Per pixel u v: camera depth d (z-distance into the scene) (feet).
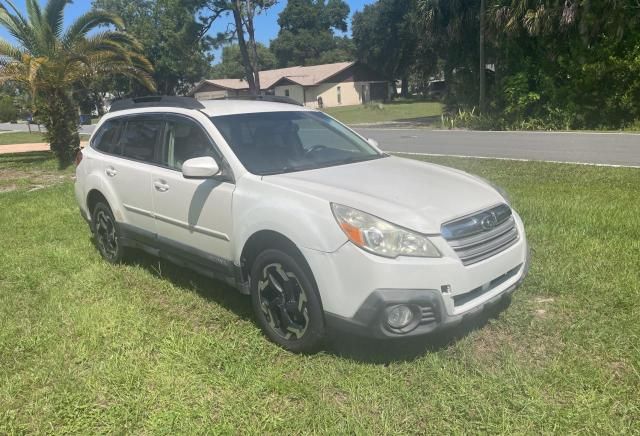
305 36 292.20
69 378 11.92
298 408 10.69
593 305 14.12
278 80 207.41
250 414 10.56
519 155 45.88
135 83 193.67
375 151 16.96
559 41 76.13
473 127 82.58
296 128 16.15
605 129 70.54
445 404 10.43
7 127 162.20
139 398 11.05
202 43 152.87
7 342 13.64
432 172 14.55
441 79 276.82
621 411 10.03
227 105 16.48
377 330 11.08
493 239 12.34
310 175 13.70
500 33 80.12
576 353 12.01
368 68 217.97
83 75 53.16
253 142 14.82
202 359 12.45
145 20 182.60
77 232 23.94
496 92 85.35
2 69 50.96
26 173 47.80
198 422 10.38
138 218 17.20
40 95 52.54
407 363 11.91
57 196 32.73
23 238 23.32
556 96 75.87
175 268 18.49
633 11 67.62
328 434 9.82
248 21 144.66
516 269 13.21
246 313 14.82
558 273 16.02
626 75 69.26
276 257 12.46
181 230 15.46
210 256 14.64
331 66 218.79
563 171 35.14
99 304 15.69
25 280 18.06
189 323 14.46
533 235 19.71
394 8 207.21
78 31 53.26
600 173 33.50
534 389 10.65
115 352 12.99
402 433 9.77
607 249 17.66
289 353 12.68
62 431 10.27
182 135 15.80
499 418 9.98
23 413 10.87
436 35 96.78
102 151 19.15
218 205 14.02
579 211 22.61
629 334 12.56
